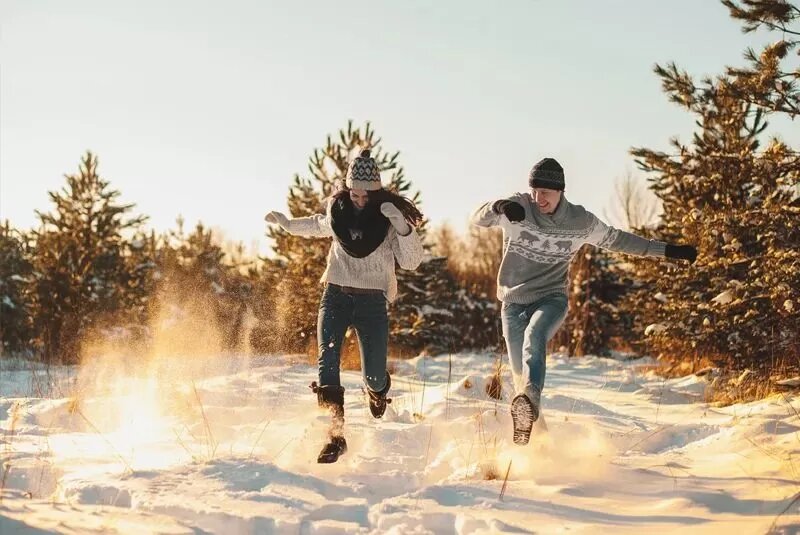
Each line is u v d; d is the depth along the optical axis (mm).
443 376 10906
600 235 5090
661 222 12523
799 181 9625
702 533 3342
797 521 3350
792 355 9438
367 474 4547
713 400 8984
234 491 3996
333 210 5082
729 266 10438
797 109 9023
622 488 4262
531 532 3438
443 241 35875
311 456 5020
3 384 9398
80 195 16516
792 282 9156
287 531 3525
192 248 17172
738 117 11102
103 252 16406
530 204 5000
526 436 4555
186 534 3334
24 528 3176
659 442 5672
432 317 16797
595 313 18500
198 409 6637
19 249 17453
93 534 3188
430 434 5508
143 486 4023
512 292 5164
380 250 5121
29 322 16031
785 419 5684
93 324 15523
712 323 10852
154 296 15977
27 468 4422
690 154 10828
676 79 10148
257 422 6254
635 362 14695
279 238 14992
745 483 4160
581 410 7438
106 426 6449
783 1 8703
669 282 11695
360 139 15102
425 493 4059
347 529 3516
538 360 4715
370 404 5398
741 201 10961
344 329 5184
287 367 11164
